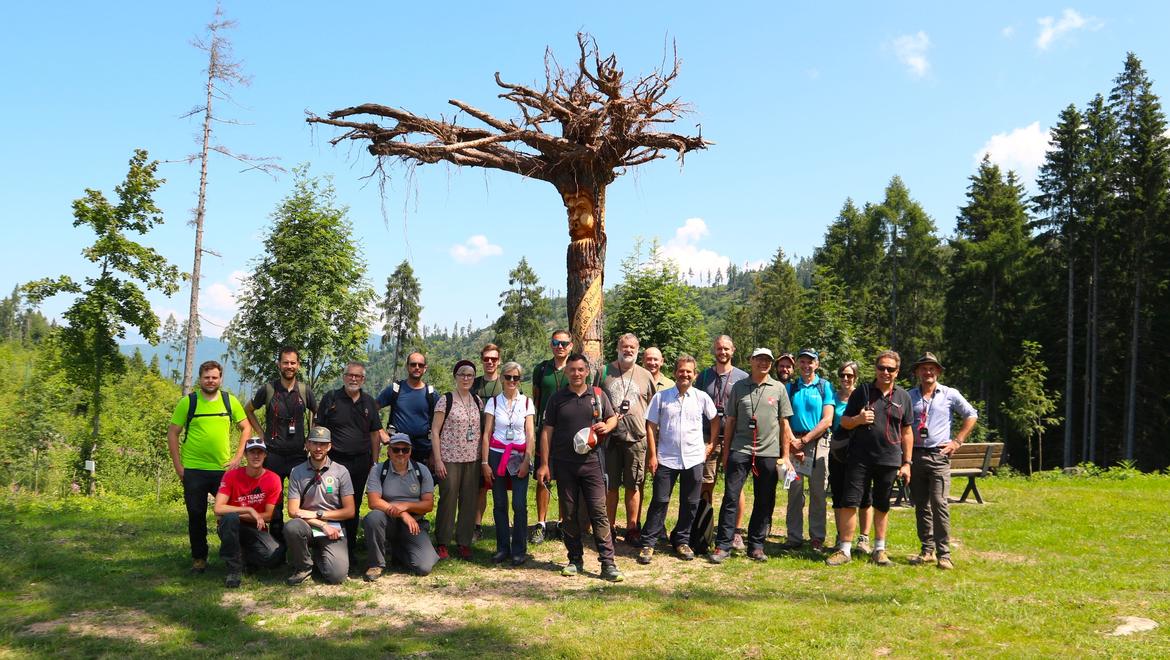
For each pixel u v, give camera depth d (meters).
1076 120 32.38
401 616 5.18
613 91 8.02
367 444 6.80
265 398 6.68
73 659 4.32
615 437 7.27
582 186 8.15
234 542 5.95
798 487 7.34
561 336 7.24
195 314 19.30
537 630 4.82
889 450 6.66
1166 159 30.08
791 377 7.72
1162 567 6.56
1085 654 4.16
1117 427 32.16
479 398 7.02
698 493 6.85
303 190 18.88
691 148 8.08
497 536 6.82
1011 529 8.38
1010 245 37.06
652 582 6.11
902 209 44.75
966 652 4.26
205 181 19.23
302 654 4.38
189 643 4.62
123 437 21.52
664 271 15.95
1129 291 31.36
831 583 6.00
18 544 7.45
